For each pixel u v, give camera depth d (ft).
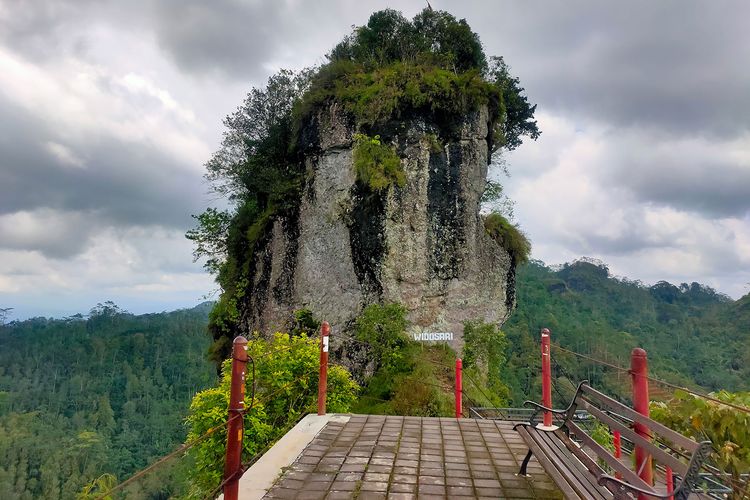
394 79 48.47
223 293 61.67
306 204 53.16
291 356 28.66
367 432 19.49
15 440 174.29
